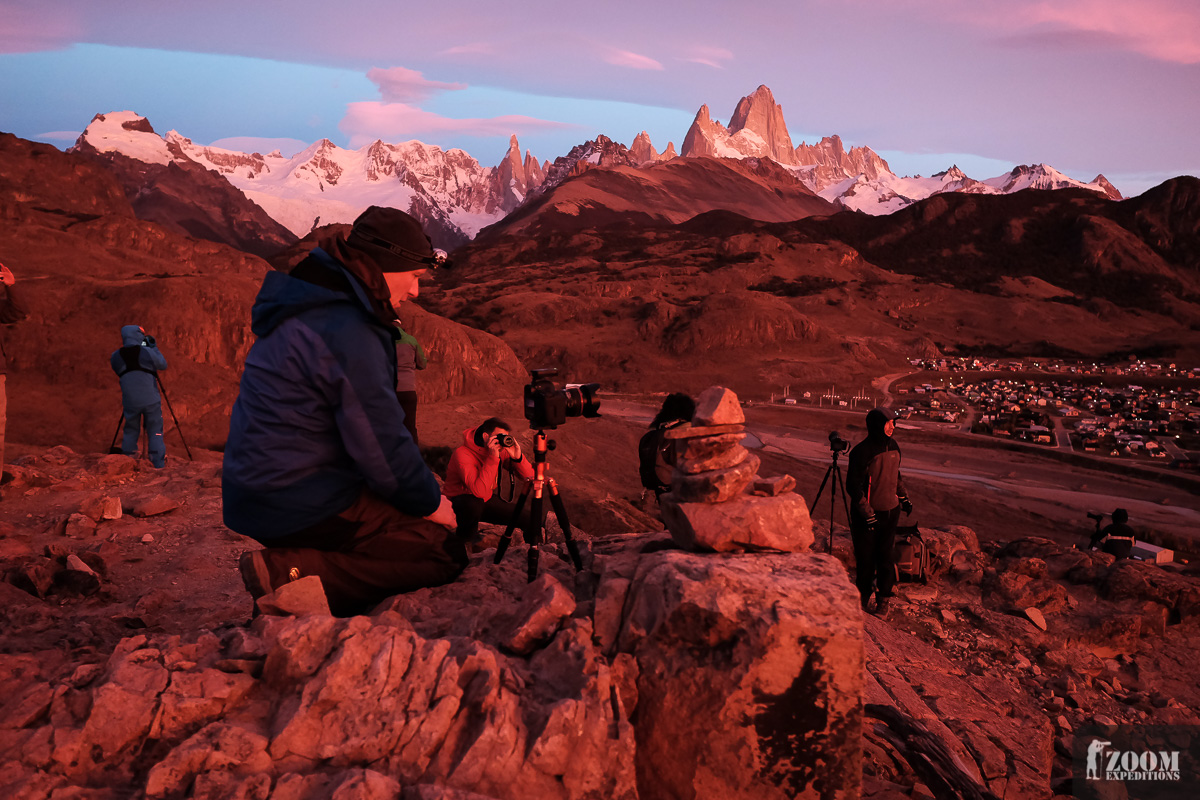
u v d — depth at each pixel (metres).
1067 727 5.60
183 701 2.07
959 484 112.88
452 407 127.25
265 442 2.58
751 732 2.37
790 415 162.12
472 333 152.12
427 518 3.01
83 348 94.75
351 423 2.56
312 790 1.88
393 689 2.16
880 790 3.71
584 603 2.78
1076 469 129.62
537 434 3.27
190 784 1.88
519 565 3.54
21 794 1.80
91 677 2.21
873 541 7.40
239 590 4.46
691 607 2.41
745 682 2.34
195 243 189.75
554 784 2.11
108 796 1.86
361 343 2.57
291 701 2.13
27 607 3.45
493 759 2.05
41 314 98.81
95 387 90.44
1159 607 7.76
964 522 91.19
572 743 2.14
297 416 2.57
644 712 2.43
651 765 2.41
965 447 143.38
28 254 132.38
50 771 1.92
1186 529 93.56
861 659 2.36
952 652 6.61
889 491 7.24
